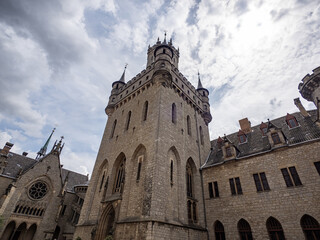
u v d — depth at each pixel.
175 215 23.34
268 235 21.64
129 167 27.00
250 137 32.75
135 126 31.38
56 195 48.81
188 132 34.62
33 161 53.53
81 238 26.38
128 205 23.84
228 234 24.34
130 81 42.44
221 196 27.39
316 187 20.80
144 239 18.72
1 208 39.19
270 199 23.11
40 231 43.38
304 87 30.78
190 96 40.25
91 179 33.34
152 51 49.41
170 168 26.19
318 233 19.20
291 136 26.50
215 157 33.75
